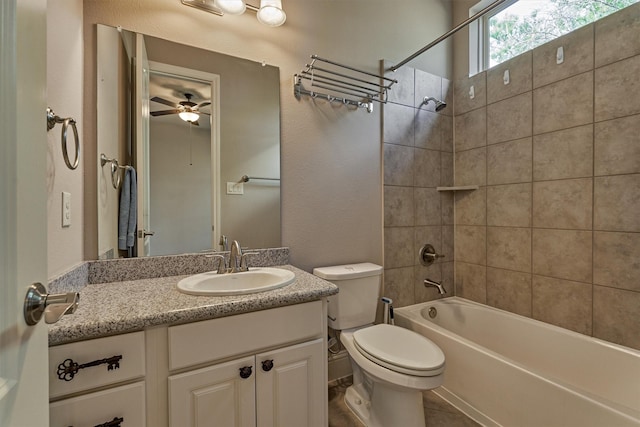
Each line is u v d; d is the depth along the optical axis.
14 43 0.41
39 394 0.47
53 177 0.92
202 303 0.95
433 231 2.25
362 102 1.92
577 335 1.61
